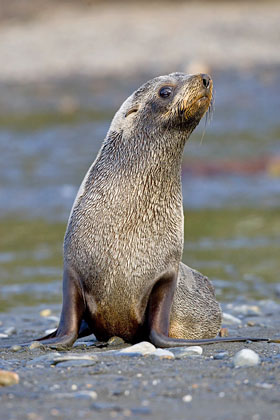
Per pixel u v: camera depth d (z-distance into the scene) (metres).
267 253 58.56
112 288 28.77
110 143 30.72
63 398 18.98
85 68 144.00
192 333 32.22
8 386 20.31
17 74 142.88
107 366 22.80
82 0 181.50
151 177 29.38
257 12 169.50
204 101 29.36
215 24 160.50
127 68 142.62
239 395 19.14
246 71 138.00
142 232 28.94
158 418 17.19
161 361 23.62
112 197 29.36
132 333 29.52
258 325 36.53
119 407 18.00
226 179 88.81
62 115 119.88
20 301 46.00
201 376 21.31
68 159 97.94
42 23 169.75
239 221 70.69
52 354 24.67
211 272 53.00
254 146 102.62
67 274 29.31
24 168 93.88
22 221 72.88
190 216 73.25
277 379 20.89
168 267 29.33
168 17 168.62
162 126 29.61
